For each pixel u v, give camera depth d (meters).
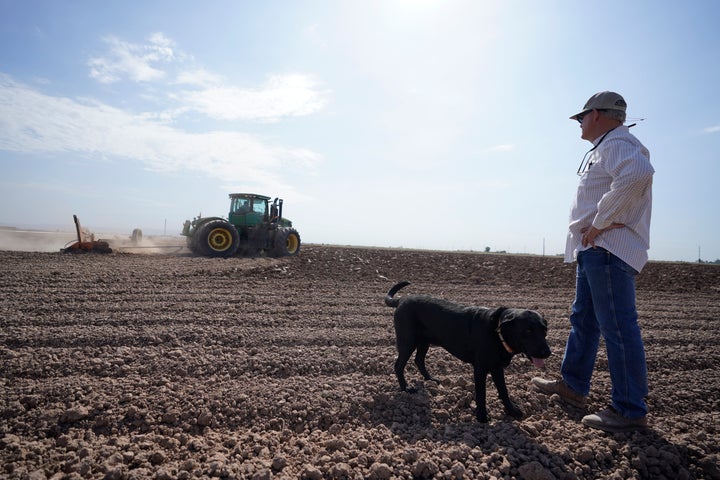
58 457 2.77
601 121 3.76
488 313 3.77
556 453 3.11
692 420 3.87
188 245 18.03
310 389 4.06
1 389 3.62
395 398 4.10
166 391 3.80
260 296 8.77
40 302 6.81
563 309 9.27
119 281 9.33
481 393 3.75
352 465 2.87
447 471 2.79
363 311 7.82
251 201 18.23
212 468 2.68
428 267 16.39
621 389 3.51
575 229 3.85
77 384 3.80
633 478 2.91
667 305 10.81
